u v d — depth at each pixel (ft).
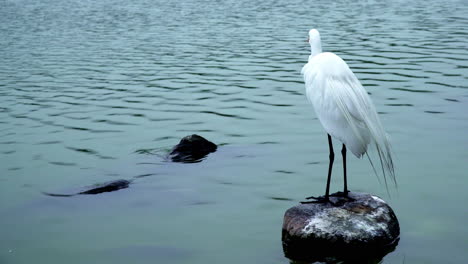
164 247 27.02
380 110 48.34
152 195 33.32
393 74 60.70
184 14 114.32
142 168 37.91
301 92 55.52
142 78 63.98
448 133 41.83
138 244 27.43
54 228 29.53
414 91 53.78
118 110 52.08
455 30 85.61
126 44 84.94
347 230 25.50
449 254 25.23
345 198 27.66
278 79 60.80
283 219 27.71
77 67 70.79
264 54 73.77
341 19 100.99
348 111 24.99
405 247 25.84
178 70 67.05
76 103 54.90
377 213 26.61
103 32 96.63
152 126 47.19
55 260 26.25
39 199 33.27
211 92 56.90
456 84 55.57
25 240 28.30
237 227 28.78
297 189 33.30
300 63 67.92
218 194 33.04
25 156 40.91
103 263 25.81
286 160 38.14
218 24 99.96
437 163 36.11
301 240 25.81
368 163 36.94
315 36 27.84
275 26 95.61
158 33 93.30
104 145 42.91
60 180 36.22
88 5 134.51
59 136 45.32
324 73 25.80
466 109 47.50
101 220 30.27
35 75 67.10
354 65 65.62
